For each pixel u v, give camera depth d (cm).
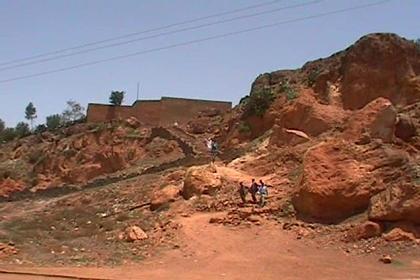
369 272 2186
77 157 7819
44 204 5012
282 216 3030
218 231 2950
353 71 4662
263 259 2480
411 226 2581
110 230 3288
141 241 2942
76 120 10106
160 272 2277
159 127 7581
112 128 8025
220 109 8038
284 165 3775
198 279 2136
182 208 3425
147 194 4125
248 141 5325
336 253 2511
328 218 2909
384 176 2895
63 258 2592
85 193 4862
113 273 2241
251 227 2959
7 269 2309
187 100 8181
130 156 7288
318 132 4272
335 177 2930
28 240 2988
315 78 5031
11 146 9381
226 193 3522
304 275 2188
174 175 4231
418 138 3331
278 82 5975
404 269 2220
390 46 4603
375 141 3083
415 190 2600
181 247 2750
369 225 2605
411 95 4359
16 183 7738
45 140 9112
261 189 3253
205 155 5441
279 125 4475
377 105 3269
